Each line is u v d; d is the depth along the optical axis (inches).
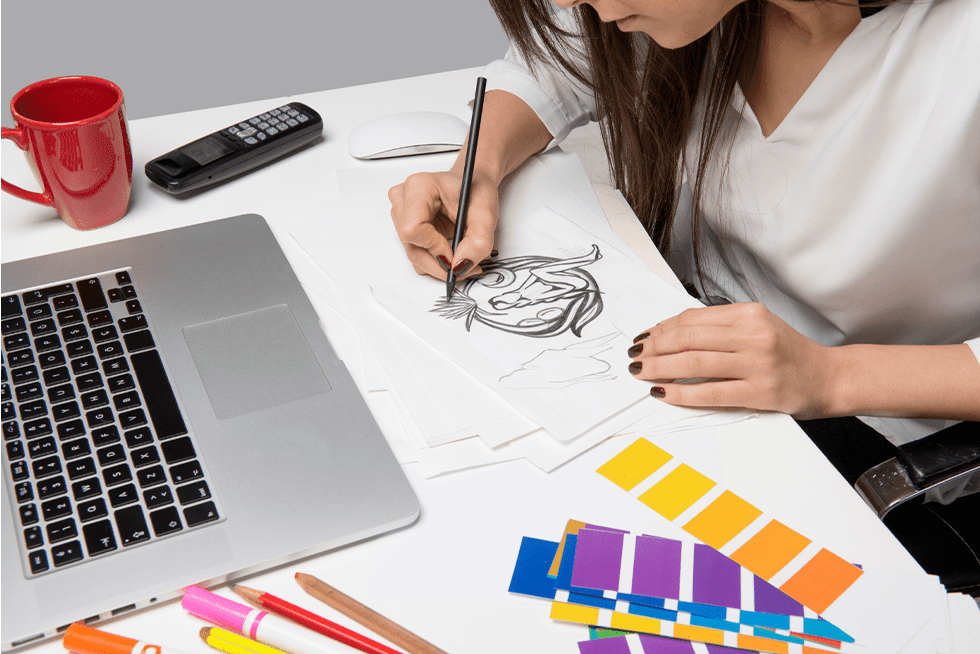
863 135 27.9
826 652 16.4
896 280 30.1
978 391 22.8
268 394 21.4
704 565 18.0
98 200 28.0
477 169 29.6
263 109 35.9
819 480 20.1
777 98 30.5
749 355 21.7
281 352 22.8
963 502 27.2
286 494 18.7
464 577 17.8
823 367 22.7
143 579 16.9
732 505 19.4
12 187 27.4
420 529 18.8
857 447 31.9
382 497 18.9
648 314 24.9
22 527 17.6
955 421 30.7
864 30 26.9
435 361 23.3
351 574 17.8
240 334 23.3
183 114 35.5
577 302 25.5
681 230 38.6
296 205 30.4
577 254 27.7
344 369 22.5
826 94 28.3
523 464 20.5
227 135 32.2
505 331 24.4
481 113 29.7
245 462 19.4
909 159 27.4
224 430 20.2
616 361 23.3
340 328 24.7
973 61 25.3
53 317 23.3
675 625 16.8
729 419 21.9
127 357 22.1
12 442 19.4
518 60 34.6
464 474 20.2
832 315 32.5
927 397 23.0
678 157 33.8
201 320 23.7
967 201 27.7
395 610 17.1
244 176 32.0
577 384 22.5
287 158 33.2
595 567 17.8
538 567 17.9
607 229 29.0
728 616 16.9
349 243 28.2
